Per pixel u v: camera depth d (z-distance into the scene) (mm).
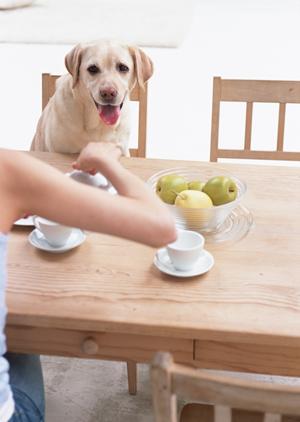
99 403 2033
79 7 6805
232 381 821
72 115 2492
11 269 1415
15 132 4168
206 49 5613
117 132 2611
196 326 1229
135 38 5836
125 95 2588
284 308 1286
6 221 1117
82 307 1289
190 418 1307
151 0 7152
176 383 832
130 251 1502
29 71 5117
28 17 6363
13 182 1101
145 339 1296
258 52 5531
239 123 4352
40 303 1300
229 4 7129
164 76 5055
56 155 2055
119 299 1314
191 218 1544
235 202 1563
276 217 1661
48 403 2027
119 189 1241
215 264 1445
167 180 1583
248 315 1264
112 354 1322
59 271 1411
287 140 4133
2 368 1116
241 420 1281
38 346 1338
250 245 1529
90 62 2480
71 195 1113
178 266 1391
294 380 2094
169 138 4152
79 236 1544
